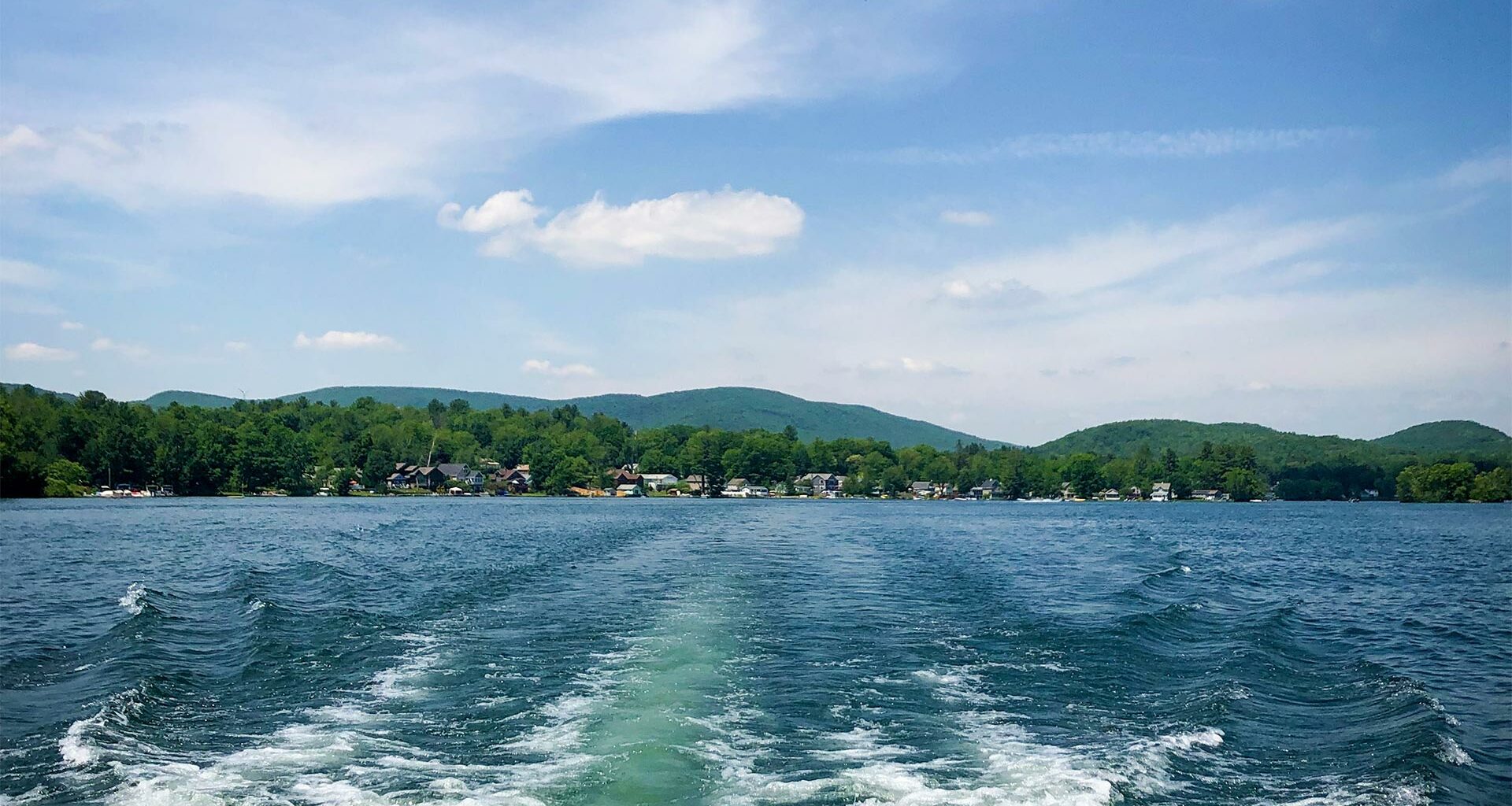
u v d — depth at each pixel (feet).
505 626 103.65
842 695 75.61
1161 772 59.52
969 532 306.76
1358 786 57.52
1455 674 92.32
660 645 92.99
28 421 520.42
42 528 272.92
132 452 556.51
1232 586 157.99
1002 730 67.41
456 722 67.46
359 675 80.89
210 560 180.75
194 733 65.31
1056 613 117.50
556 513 427.74
